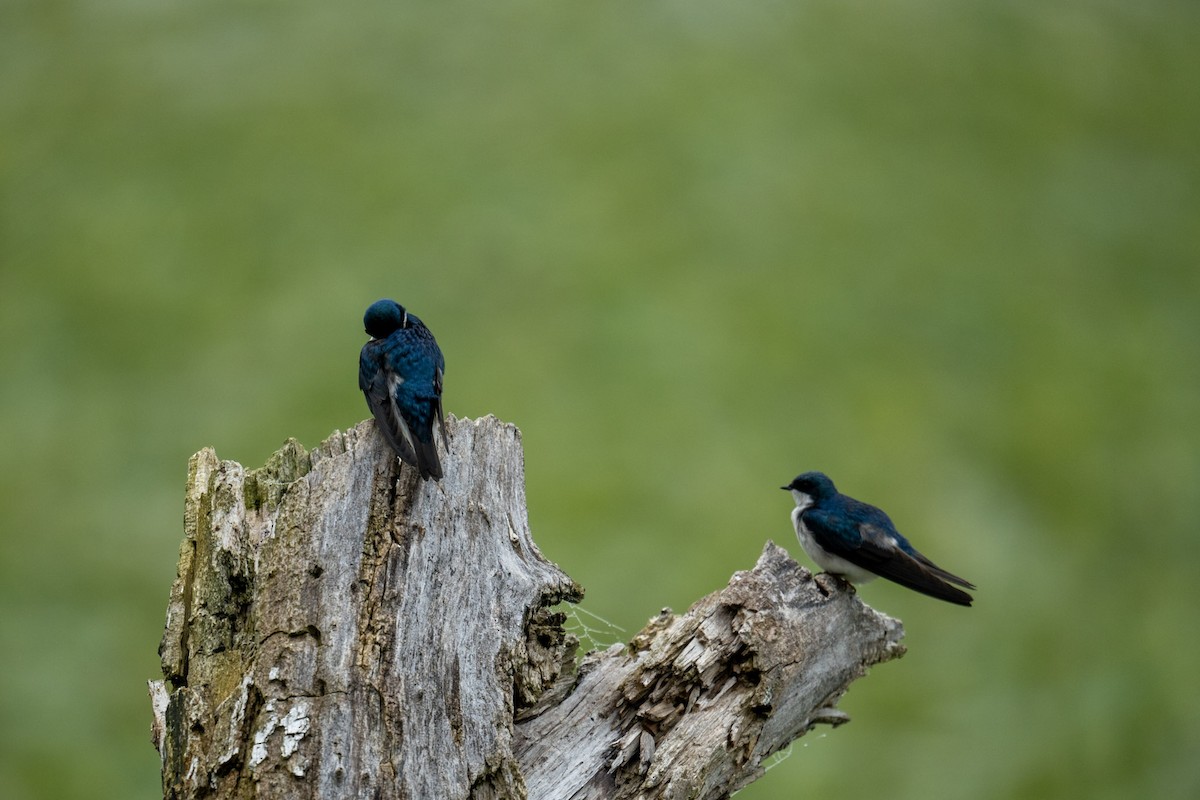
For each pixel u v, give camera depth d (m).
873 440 24.47
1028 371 27.39
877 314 28.47
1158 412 26.52
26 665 18.73
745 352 26.55
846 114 35.81
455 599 5.79
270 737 5.28
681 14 39.62
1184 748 18.73
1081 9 43.09
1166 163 35.28
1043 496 24.12
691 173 32.31
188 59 35.50
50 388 24.72
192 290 27.53
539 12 39.09
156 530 21.75
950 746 18.58
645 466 22.98
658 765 5.78
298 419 24.02
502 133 33.47
